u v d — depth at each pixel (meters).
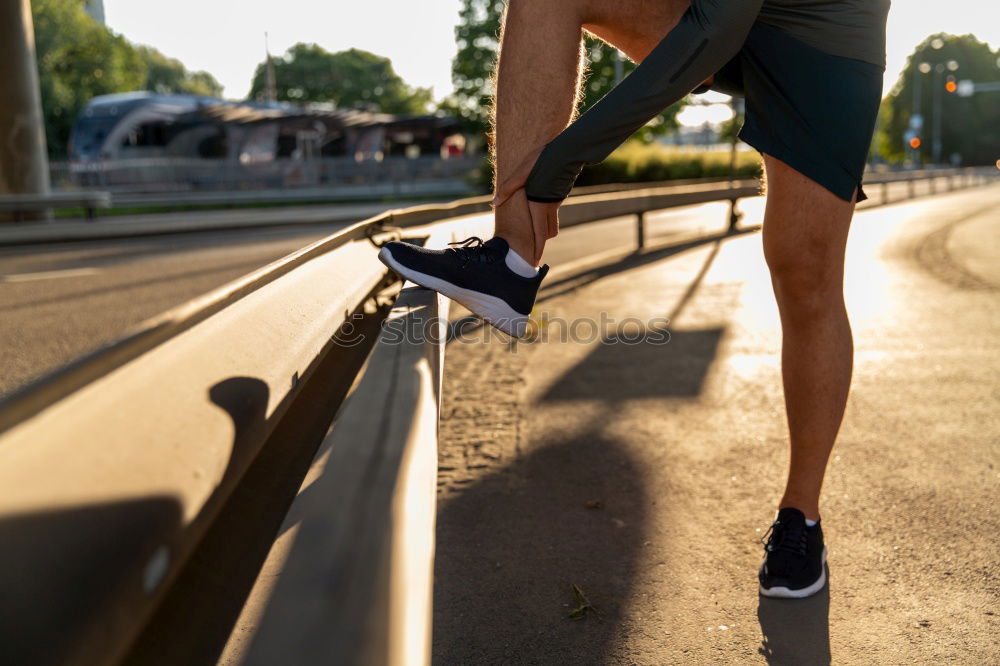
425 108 79.06
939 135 96.94
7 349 5.12
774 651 1.72
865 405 3.46
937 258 8.40
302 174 30.22
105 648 0.36
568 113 1.66
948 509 2.40
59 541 0.36
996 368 3.99
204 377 0.64
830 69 1.68
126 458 0.45
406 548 0.48
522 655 1.74
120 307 6.71
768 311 5.70
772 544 1.99
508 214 1.63
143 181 26.20
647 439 3.13
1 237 12.88
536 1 1.61
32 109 17.30
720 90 1.91
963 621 1.81
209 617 0.66
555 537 2.32
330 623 0.39
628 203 9.70
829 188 1.74
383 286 2.20
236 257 10.70
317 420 1.17
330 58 80.38
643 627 1.83
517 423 3.36
